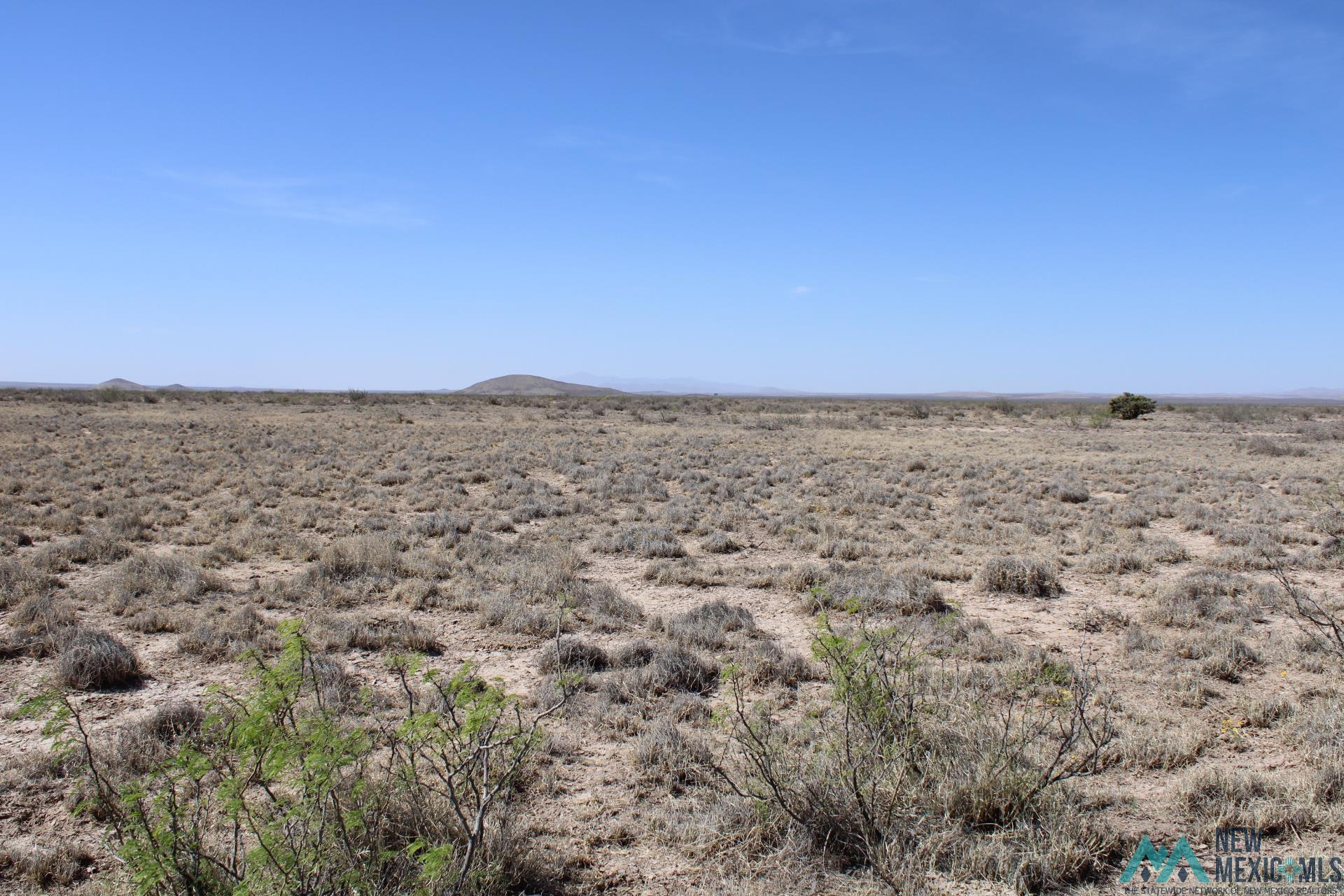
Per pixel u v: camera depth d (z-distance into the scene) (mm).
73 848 4566
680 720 6551
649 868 4477
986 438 40312
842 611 10031
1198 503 19156
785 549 14195
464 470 24484
